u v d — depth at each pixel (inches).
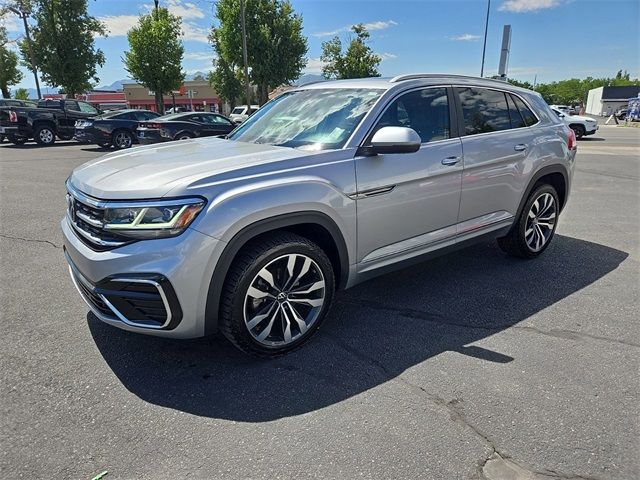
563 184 188.1
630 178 394.0
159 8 1126.4
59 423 91.4
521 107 171.6
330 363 112.7
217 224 97.5
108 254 97.2
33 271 170.6
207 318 102.0
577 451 84.1
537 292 154.0
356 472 79.6
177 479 78.4
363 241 124.4
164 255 95.2
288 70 1131.3
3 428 89.7
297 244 109.9
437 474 79.0
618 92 2974.9
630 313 138.7
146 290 96.4
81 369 109.3
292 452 84.1
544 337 124.9
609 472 79.4
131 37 1119.0
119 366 110.8
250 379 106.3
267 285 108.6
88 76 1153.4
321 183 112.1
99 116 657.0
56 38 1093.1
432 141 138.6
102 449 84.9
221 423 91.8
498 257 187.9
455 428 90.0
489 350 118.3
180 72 1158.3
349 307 142.9
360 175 119.6
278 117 148.9
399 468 80.4
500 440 86.9
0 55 1405.0
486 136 153.1
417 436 88.0
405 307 142.9
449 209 144.0
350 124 126.1
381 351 118.1
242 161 110.5
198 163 110.5
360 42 1274.6
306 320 118.4
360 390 102.2
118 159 123.7
